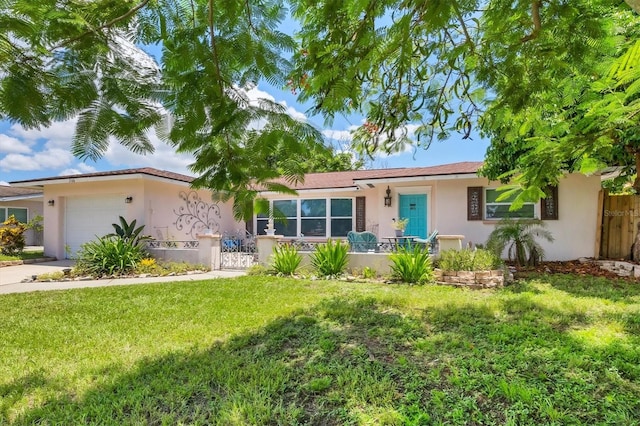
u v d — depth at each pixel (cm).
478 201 1167
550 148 473
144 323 504
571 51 305
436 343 401
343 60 275
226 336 446
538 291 673
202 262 1072
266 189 280
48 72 184
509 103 364
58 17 174
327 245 913
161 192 1291
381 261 904
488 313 514
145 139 233
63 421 265
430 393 291
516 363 339
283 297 653
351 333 442
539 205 1100
